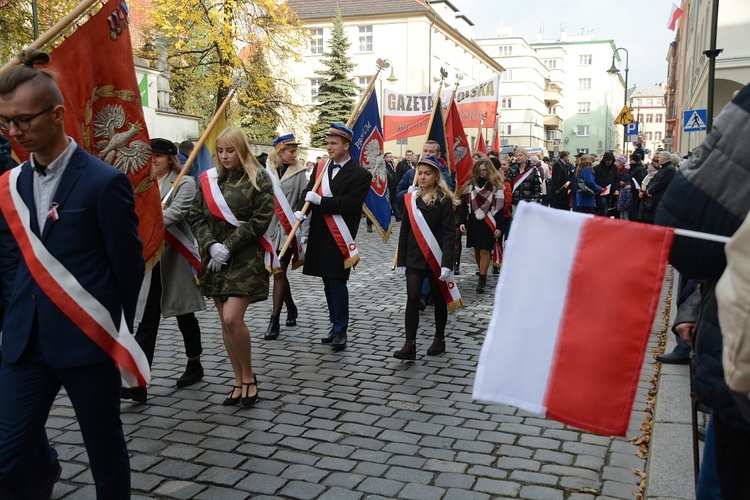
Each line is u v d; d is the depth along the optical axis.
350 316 7.79
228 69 26.02
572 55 99.69
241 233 4.64
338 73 40.16
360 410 4.77
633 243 2.11
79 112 3.96
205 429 4.39
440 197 5.98
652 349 6.29
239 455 4.00
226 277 4.71
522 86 78.94
